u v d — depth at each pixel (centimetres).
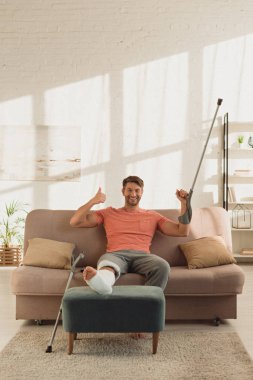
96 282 275
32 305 332
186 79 615
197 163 616
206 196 616
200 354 277
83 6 616
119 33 615
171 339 304
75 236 374
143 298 276
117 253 340
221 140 614
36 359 270
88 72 618
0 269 562
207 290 325
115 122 618
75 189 619
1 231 616
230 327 330
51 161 619
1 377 244
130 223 356
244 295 425
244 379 241
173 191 616
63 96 619
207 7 614
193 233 377
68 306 276
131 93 617
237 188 615
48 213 384
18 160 619
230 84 613
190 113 615
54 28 616
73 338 279
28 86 619
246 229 593
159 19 615
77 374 249
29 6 615
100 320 276
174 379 241
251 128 610
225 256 351
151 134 617
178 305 331
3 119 619
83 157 619
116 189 619
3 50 616
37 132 618
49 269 340
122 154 619
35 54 617
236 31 613
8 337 311
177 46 615
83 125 619
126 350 284
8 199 620
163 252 369
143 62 617
